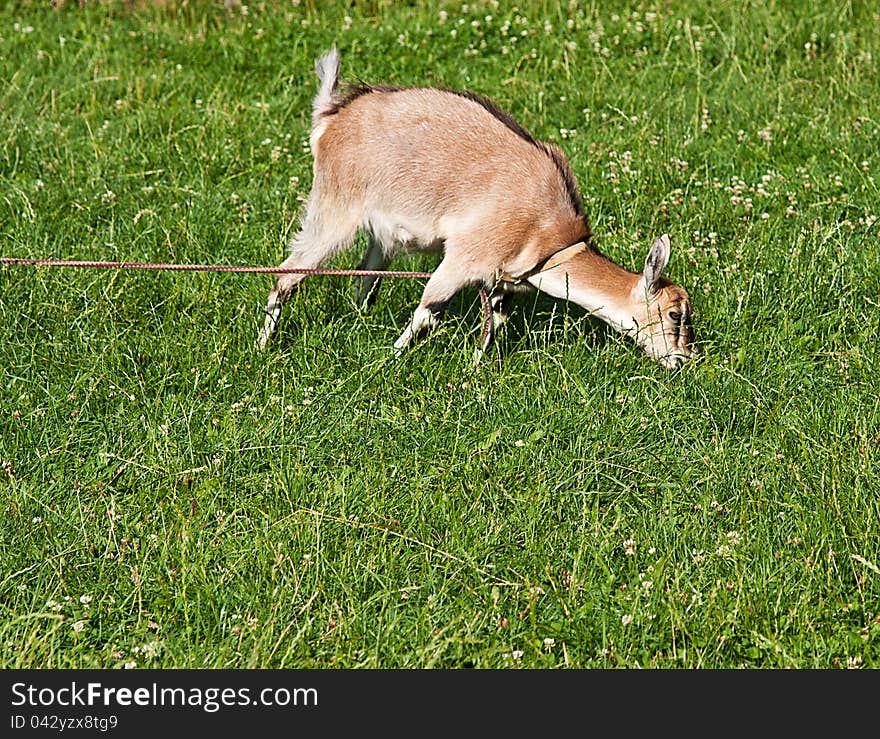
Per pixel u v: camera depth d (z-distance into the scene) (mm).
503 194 10844
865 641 7734
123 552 8375
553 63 18031
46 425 9789
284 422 9922
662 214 13820
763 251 12859
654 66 18109
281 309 11625
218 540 8531
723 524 8914
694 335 11164
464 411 10250
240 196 14289
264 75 18094
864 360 10820
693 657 7637
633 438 9938
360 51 18703
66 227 13375
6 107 16594
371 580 8250
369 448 9797
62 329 11188
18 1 20406
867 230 13445
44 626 7855
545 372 10727
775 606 7914
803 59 18281
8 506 8656
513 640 7824
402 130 11078
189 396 10297
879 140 15516
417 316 11156
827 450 9406
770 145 15438
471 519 8852
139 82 17281
